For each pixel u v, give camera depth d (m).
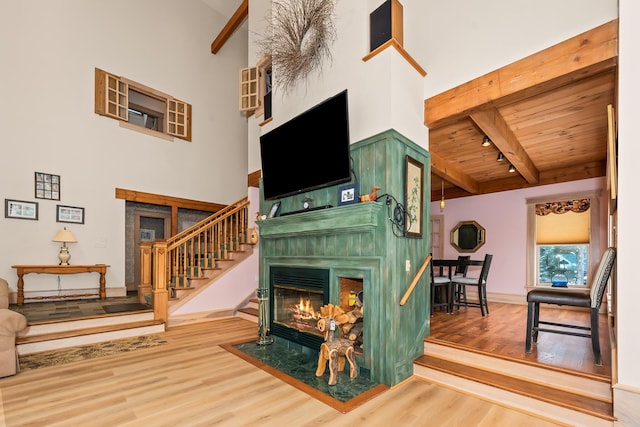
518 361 2.58
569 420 2.11
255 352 3.52
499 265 6.01
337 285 3.13
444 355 3.02
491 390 2.46
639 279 1.92
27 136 5.43
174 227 7.30
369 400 2.43
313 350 3.37
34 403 2.34
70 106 5.91
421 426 2.08
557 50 2.45
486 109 2.96
